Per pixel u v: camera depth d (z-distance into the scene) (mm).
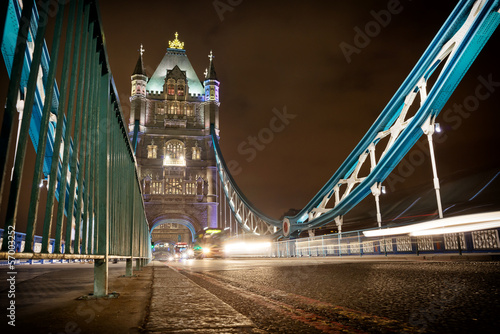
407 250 15906
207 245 49375
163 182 78250
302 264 13086
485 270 6285
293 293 3902
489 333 1910
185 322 2166
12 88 1607
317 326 2160
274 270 8945
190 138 82250
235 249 46250
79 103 2830
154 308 2674
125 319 2262
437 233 14008
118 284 4871
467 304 2775
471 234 12242
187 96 85312
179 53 93312
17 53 1647
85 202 2973
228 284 5258
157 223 78000
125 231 5359
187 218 76938
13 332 1896
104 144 3586
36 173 2027
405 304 2896
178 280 5625
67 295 3578
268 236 49250
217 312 2506
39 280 5914
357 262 13203
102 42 3449
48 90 2170
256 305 3059
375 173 29266
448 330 1991
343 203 33281
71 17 2539
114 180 4273
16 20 2031
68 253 2471
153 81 88312
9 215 1663
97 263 3359
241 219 73938
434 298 3143
